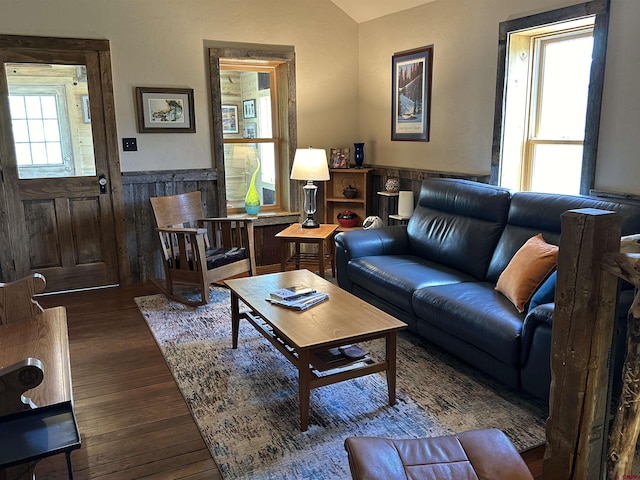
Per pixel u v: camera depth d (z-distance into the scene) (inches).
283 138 212.2
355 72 217.0
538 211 125.2
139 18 175.2
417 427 95.9
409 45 186.5
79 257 179.9
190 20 182.7
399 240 163.2
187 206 180.7
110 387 113.2
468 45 160.9
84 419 100.8
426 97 181.0
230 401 106.7
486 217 139.9
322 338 94.2
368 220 190.7
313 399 106.7
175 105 185.2
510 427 95.2
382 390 109.8
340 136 219.1
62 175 173.5
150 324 148.9
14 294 95.9
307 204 189.9
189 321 150.7
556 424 67.0
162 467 86.4
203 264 159.3
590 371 62.5
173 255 166.7
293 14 199.8
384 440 65.9
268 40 197.0
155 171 185.8
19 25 160.6
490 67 153.6
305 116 210.1
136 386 113.5
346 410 102.3
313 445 91.3
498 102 150.9
